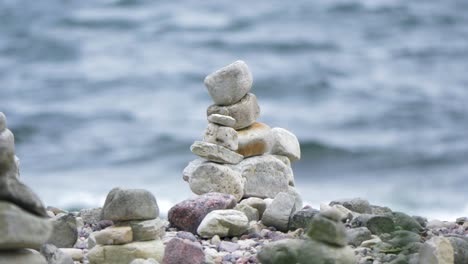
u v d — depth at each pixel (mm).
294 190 17844
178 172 55625
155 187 48062
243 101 17625
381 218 15266
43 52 100438
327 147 61125
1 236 11477
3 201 11578
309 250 12734
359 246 14758
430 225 16641
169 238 15117
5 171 11602
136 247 14047
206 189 17016
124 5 112875
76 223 15328
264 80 82250
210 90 17562
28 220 11641
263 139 17719
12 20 108875
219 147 17188
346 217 16109
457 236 14711
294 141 18375
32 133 70688
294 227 16000
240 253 14594
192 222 15945
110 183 50438
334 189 50188
